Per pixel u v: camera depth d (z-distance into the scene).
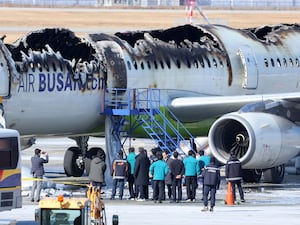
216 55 145.75
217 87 145.00
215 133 128.88
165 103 136.75
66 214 73.56
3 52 118.38
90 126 132.75
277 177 137.00
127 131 134.88
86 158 139.50
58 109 125.56
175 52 141.25
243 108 128.50
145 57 137.00
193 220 97.06
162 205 111.00
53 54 125.19
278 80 152.25
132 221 95.88
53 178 141.62
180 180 113.88
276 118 129.00
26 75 120.62
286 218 99.31
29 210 105.50
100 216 80.38
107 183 130.75
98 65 130.62
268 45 153.75
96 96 130.38
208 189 104.69
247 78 147.00
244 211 105.12
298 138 130.00
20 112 120.75
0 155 92.50
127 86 133.12
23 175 123.19
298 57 156.50
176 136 141.88
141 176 115.25
